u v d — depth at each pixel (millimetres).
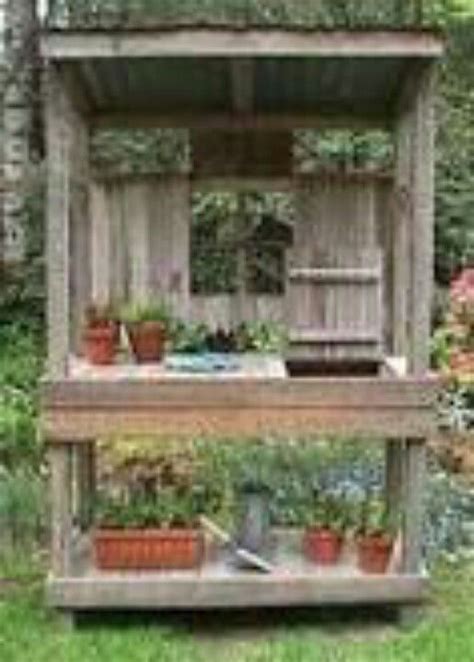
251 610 7176
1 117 14625
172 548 6992
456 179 14125
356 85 7234
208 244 8883
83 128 7465
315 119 7734
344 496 8625
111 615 7047
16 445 10039
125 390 6766
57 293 6734
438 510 8500
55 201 6652
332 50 6418
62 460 6812
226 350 7684
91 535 7363
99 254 8078
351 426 6816
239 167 7895
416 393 6812
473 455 9992
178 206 8047
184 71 6891
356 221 7945
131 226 8070
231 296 8148
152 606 6852
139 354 7277
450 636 6695
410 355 6836
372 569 6992
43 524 8445
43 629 6812
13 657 6383
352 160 13469
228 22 6398
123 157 13281
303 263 7969
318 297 7746
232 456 9664
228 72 6918
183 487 8359
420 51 6422
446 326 11367
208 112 7699
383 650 6531
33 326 13367
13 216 14328
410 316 6828
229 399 6793
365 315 7758
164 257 8086
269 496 7605
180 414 6789
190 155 7926
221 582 6855
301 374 7719
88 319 7273
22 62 14719
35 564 7930
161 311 7480
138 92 7379
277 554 7316
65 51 6414
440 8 14312
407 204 7047
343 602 6898
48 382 6742
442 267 13805
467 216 13836
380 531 7090
